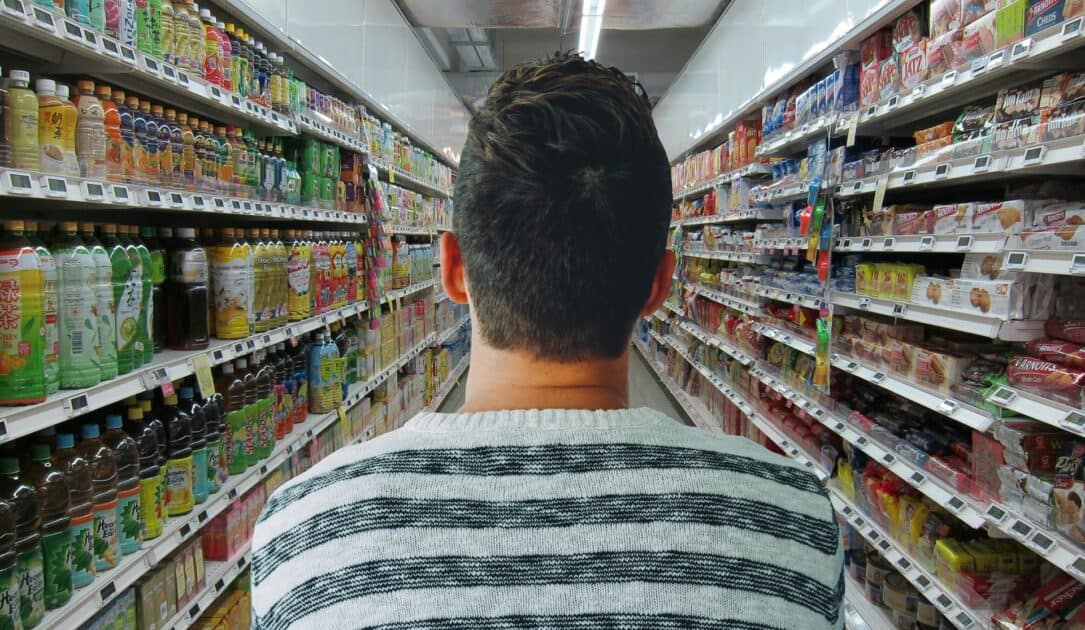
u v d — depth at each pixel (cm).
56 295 164
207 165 230
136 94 233
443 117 723
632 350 1151
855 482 305
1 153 149
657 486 55
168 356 212
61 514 165
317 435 336
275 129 290
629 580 51
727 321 520
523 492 54
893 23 271
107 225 188
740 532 54
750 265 513
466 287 67
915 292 246
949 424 259
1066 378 175
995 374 210
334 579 52
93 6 169
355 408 396
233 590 259
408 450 57
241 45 251
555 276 60
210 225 313
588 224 60
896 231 261
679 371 709
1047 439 189
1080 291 197
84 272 169
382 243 408
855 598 292
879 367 279
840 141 327
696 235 670
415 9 605
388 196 455
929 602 255
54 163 161
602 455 57
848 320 314
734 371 509
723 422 542
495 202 61
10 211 206
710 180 588
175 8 210
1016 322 196
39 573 157
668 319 786
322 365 339
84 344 169
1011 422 199
